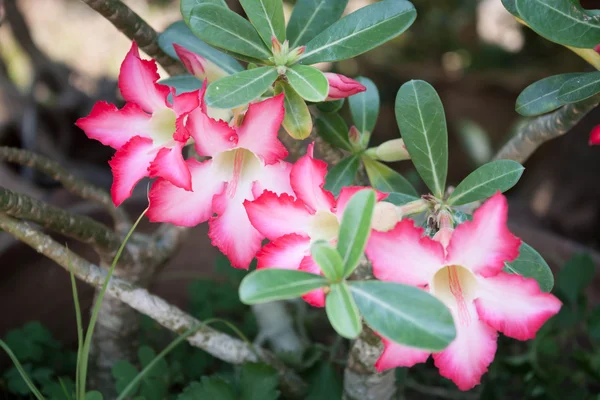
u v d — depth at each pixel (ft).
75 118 3.58
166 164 1.27
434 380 2.12
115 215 1.88
